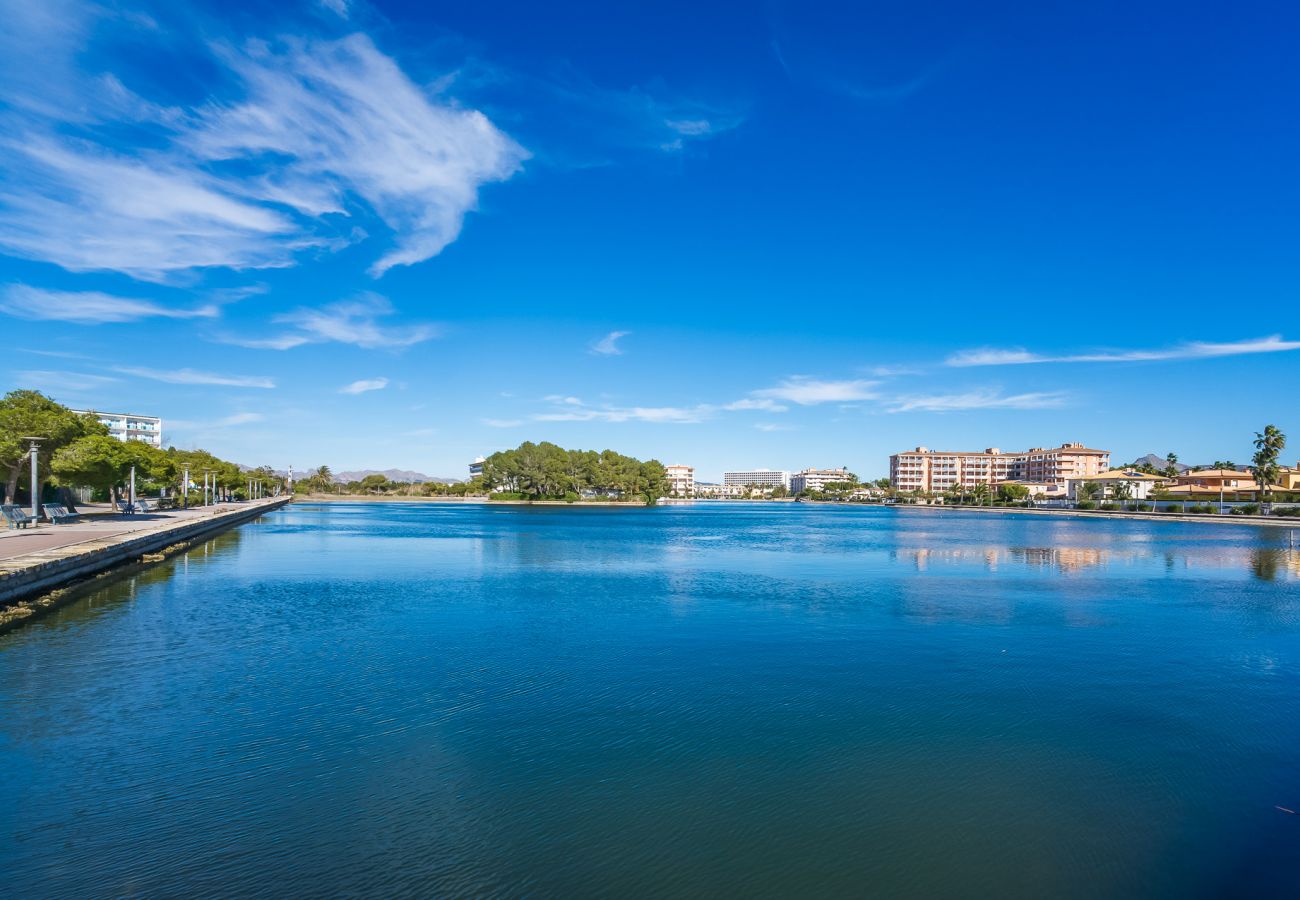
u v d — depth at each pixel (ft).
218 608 95.20
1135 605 104.22
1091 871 33.19
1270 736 49.98
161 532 163.73
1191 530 316.19
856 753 46.26
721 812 38.14
